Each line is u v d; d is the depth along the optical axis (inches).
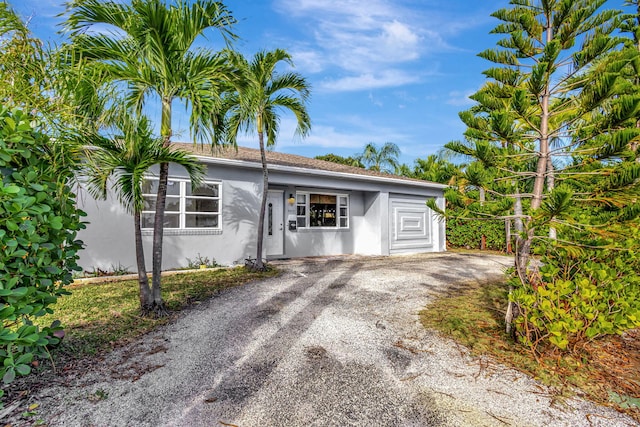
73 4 163.5
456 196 147.5
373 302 218.5
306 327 172.7
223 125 253.1
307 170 385.7
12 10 115.7
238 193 352.2
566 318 129.6
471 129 159.9
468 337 161.6
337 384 118.7
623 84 130.5
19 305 98.7
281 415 100.7
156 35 170.4
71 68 140.4
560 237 154.3
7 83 110.9
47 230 111.3
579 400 112.7
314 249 454.0
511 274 160.9
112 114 166.9
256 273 303.6
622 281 143.4
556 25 148.3
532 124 148.8
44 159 113.9
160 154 180.2
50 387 112.8
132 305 200.5
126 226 290.7
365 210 494.0
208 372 125.6
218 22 189.5
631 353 153.1
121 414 99.6
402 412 103.3
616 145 119.9
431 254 496.1
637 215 113.9
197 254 325.7
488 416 102.3
